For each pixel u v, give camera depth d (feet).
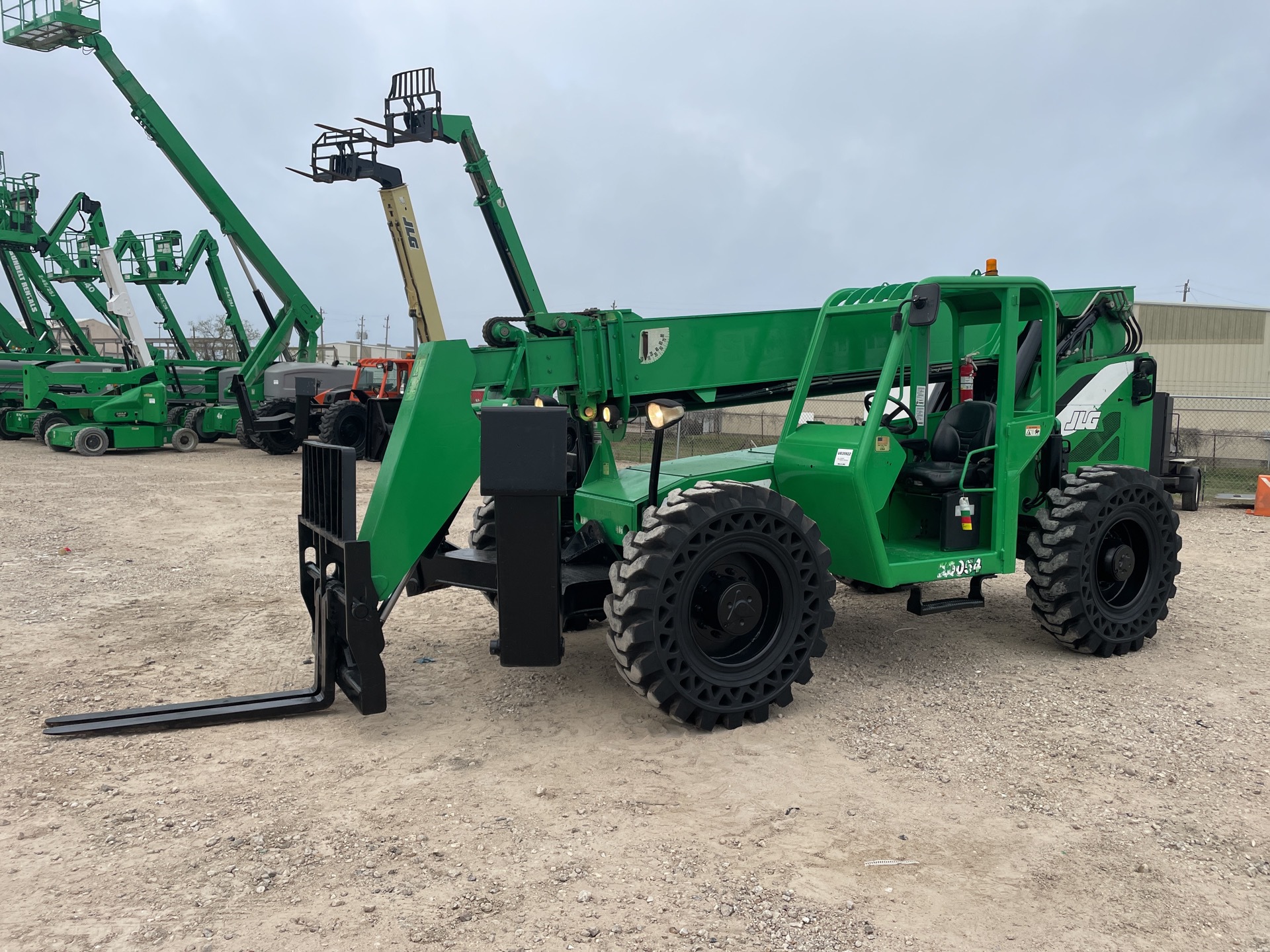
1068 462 19.93
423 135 36.63
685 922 8.32
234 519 32.58
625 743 12.63
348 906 8.54
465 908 8.51
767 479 15.66
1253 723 13.42
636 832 10.05
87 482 42.65
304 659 16.34
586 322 15.70
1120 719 13.56
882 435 14.58
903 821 10.34
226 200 59.98
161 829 10.02
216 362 70.95
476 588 14.10
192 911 8.43
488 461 12.21
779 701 13.53
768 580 13.65
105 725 12.84
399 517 13.29
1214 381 77.20
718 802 10.82
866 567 14.76
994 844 9.81
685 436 66.95
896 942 8.05
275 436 57.21
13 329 72.43
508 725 13.29
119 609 19.72
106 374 59.57
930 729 13.20
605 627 18.62
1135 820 10.35
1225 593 21.85
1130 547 17.03
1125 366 21.01
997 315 17.30
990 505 16.24
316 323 65.87
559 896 8.73
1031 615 19.79
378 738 12.76
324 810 10.53
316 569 14.93
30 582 22.03
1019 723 13.42
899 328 14.83
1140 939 8.13
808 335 17.54
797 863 9.41
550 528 12.36
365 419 52.47
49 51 55.98
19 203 70.79
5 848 9.57
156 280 68.03
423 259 41.34
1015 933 8.21
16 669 15.56
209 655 16.56
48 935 8.02
